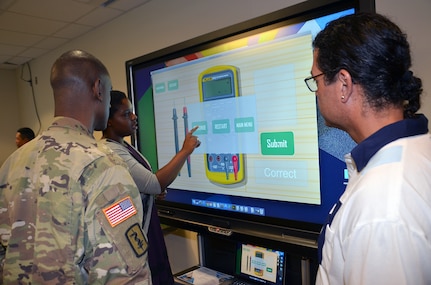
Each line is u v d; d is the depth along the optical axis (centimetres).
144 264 86
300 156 129
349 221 55
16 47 389
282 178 136
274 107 136
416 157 54
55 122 95
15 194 87
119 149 144
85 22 313
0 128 491
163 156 192
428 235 49
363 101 61
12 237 84
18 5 267
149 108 197
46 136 92
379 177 54
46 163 86
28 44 379
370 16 61
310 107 125
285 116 133
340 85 63
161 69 186
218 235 160
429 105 131
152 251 153
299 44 125
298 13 122
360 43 58
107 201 83
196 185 174
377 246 49
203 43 160
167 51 177
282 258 156
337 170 119
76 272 79
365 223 51
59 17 298
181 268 243
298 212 132
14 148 504
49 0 259
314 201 127
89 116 100
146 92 198
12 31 330
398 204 50
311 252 125
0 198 91
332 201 121
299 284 156
